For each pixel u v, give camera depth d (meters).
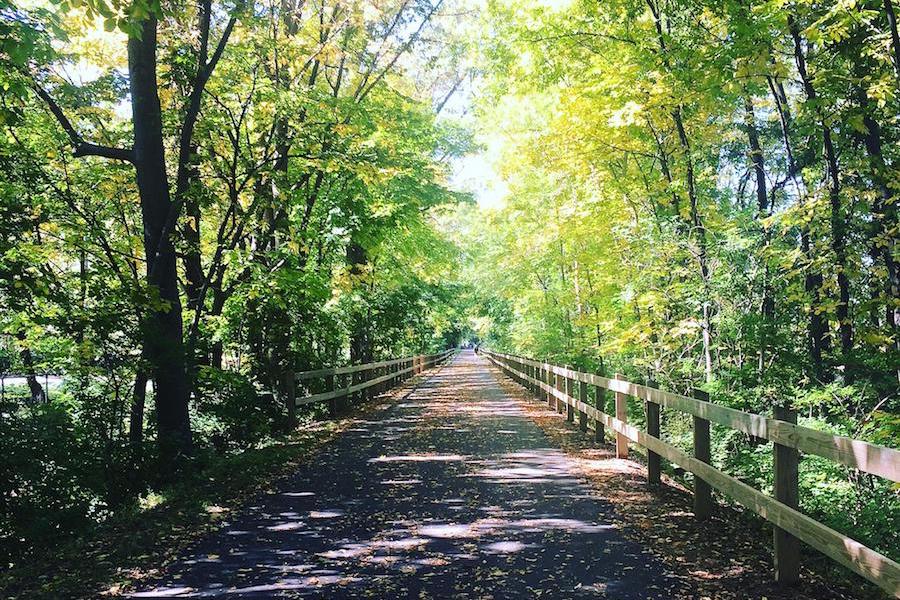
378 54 17.20
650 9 13.85
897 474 3.37
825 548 4.00
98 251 10.79
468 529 6.12
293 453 10.43
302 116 12.48
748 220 13.88
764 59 11.12
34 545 6.52
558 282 26.66
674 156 15.41
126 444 8.37
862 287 12.89
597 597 4.46
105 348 8.41
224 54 12.45
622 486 7.90
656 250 12.47
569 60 15.79
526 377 21.98
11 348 10.60
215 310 12.30
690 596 4.46
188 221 11.90
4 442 6.61
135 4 6.45
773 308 11.89
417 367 33.94
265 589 4.66
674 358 13.56
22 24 7.37
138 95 9.64
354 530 6.12
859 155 12.88
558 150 15.90
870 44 10.74
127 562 5.27
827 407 10.84
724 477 5.53
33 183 9.28
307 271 13.91
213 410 11.01
